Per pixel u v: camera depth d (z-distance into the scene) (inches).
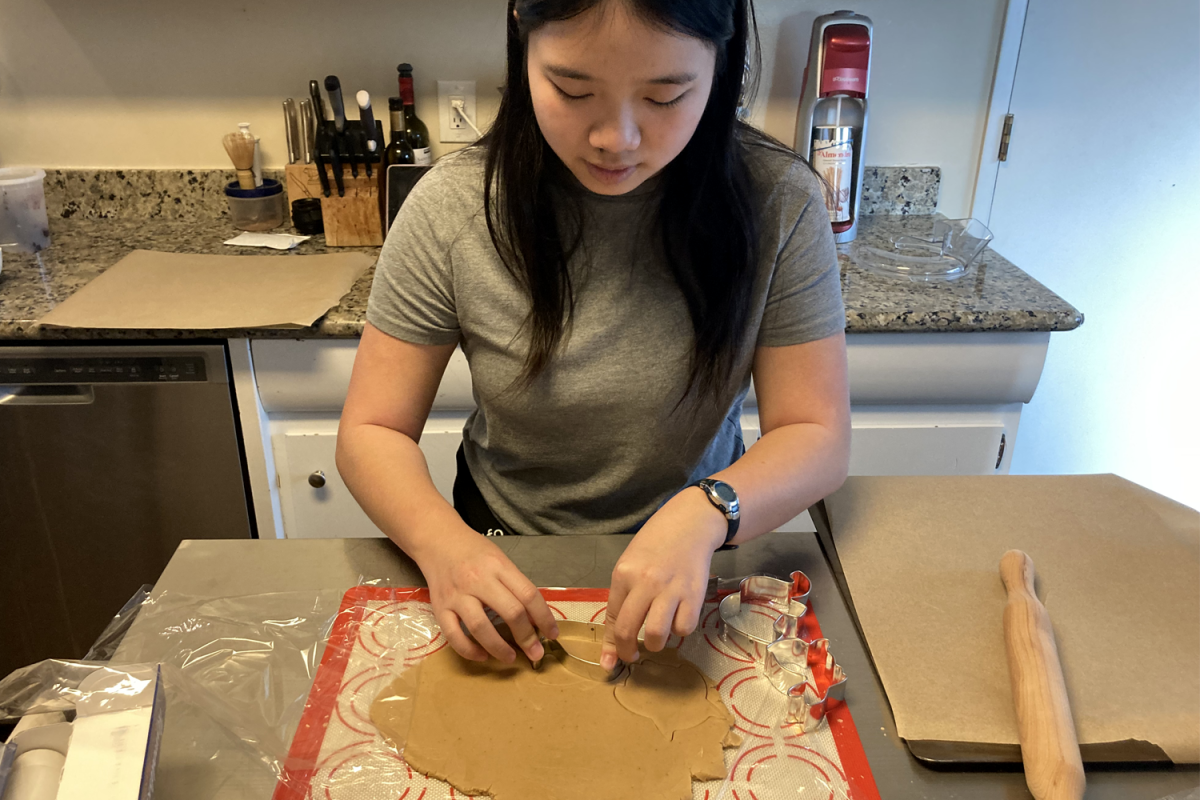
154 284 62.4
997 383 62.6
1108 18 70.5
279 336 57.9
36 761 22.0
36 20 70.3
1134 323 80.7
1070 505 35.3
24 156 75.3
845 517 34.5
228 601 30.1
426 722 25.5
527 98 31.1
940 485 36.6
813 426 35.1
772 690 27.1
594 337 35.2
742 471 32.5
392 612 29.9
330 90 66.6
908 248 70.7
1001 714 25.7
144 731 22.5
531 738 25.1
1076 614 29.4
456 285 35.2
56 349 57.6
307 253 70.2
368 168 69.3
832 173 69.8
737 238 33.1
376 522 32.7
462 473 43.8
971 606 29.9
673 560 28.1
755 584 30.7
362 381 35.9
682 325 35.5
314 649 28.2
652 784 23.6
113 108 73.9
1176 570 31.6
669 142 27.0
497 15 71.7
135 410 59.7
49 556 64.1
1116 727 25.1
